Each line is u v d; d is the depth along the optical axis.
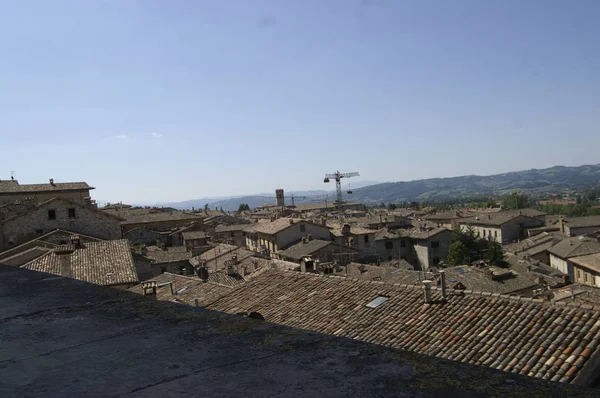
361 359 2.39
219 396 2.11
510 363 10.99
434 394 1.93
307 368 2.33
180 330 3.18
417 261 75.25
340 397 1.98
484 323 13.07
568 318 12.17
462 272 39.75
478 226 98.62
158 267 52.19
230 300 19.08
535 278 48.78
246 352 2.64
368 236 71.75
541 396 1.86
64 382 2.42
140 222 73.44
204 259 51.16
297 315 16.19
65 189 54.28
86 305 4.09
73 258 27.33
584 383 9.75
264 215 127.88
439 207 192.50
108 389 2.29
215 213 121.50
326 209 149.88
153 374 2.43
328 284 18.30
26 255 30.56
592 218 85.62
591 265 49.88
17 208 46.00
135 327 3.33
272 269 21.64
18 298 4.50
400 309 15.04
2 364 2.75
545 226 92.25
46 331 3.37
